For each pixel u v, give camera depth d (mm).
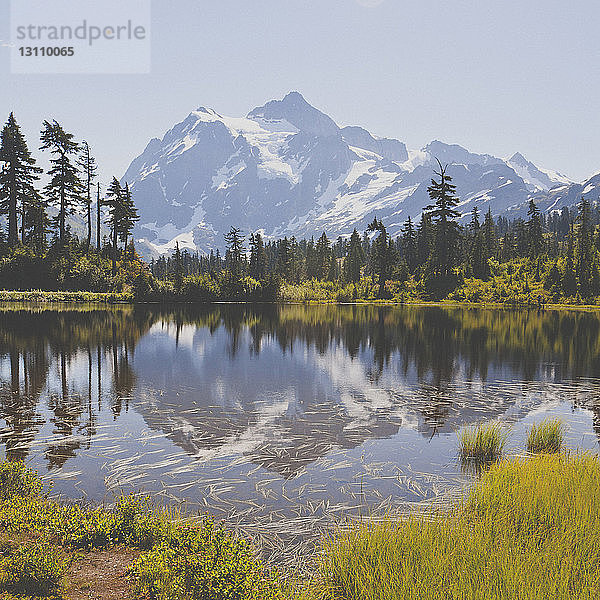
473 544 6488
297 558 7070
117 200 86625
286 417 15125
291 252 138875
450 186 97875
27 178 77688
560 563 6078
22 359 24500
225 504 8992
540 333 39844
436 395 18312
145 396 17500
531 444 12641
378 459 11516
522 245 130250
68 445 12250
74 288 72875
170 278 83562
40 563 5988
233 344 31344
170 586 5652
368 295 94188
